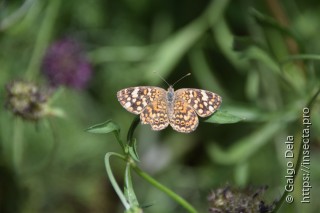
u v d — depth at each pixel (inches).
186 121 16.1
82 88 21.4
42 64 21.3
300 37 18.5
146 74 21.7
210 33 22.2
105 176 22.2
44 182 21.7
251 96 21.0
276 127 20.2
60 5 21.8
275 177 21.2
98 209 22.1
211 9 21.9
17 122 19.7
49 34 21.6
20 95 18.9
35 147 21.5
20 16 21.0
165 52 21.8
